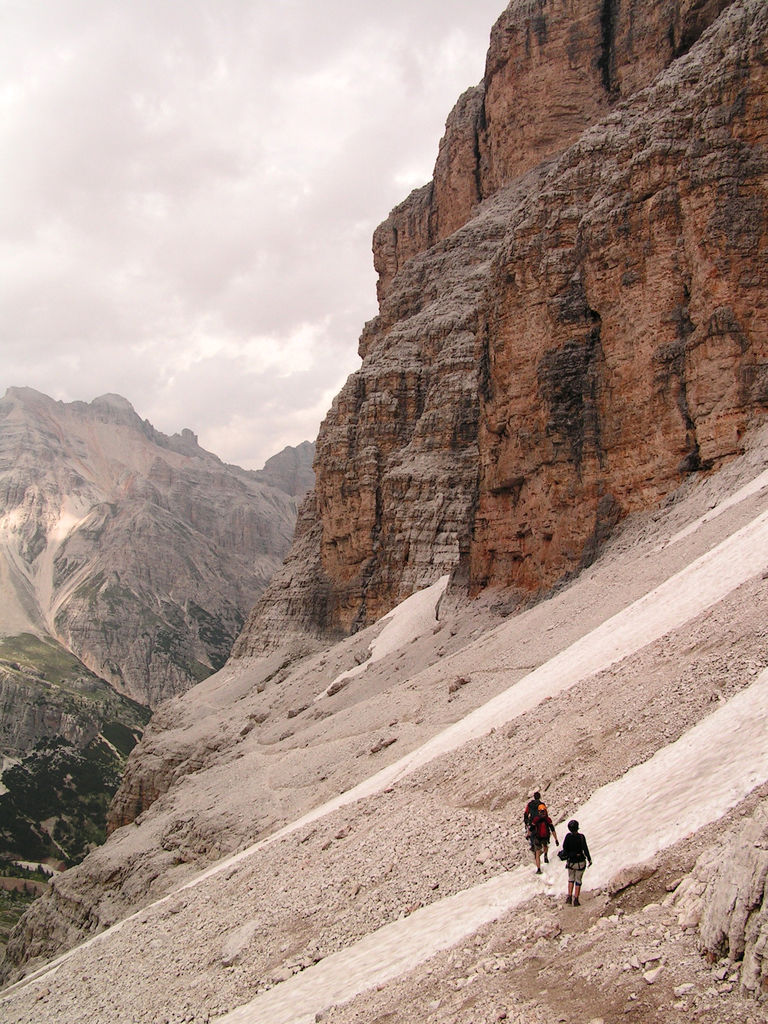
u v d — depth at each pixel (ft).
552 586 201.77
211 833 193.47
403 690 203.31
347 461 354.54
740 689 68.44
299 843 119.34
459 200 430.20
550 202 212.43
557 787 76.74
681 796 56.18
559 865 59.47
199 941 103.86
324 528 373.40
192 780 261.65
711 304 164.35
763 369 157.69
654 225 176.86
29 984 146.92
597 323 197.36
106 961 123.44
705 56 183.83
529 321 218.38
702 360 164.55
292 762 206.18
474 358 319.88
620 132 203.72
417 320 363.35
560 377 201.46
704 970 39.93
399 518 314.96
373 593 323.78
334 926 79.20
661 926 44.73
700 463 165.68
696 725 68.18
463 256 373.40
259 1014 66.85
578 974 44.98
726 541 116.67
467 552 265.13
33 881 542.16
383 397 344.49
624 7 333.42
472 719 129.49
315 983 67.00
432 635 245.04
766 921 37.88
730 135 166.09
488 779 92.84
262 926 91.25
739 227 161.89
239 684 365.20
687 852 49.16
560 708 99.50
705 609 96.07
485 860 72.84
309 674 304.09
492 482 238.68
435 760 116.57
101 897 219.61
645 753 70.33
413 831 90.22
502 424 231.50
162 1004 87.30
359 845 97.50
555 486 203.21
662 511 167.43
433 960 56.70
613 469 186.60
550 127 361.92
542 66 363.35
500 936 54.24
